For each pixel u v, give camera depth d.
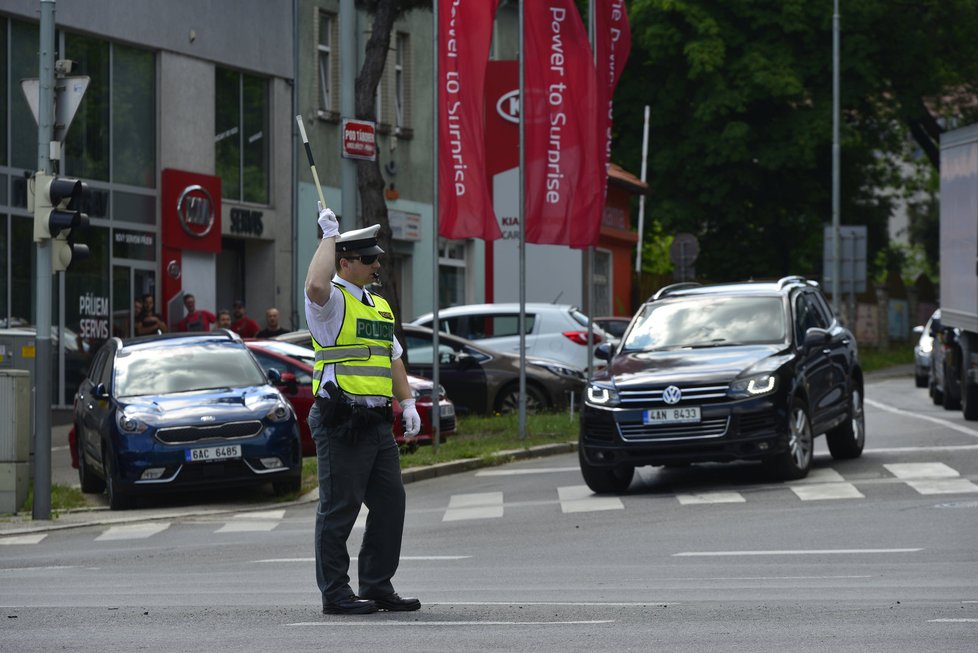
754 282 63.12
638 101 170.00
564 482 60.62
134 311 97.75
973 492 51.34
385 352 30.62
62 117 53.66
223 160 106.69
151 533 50.09
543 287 143.00
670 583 34.16
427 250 131.88
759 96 161.12
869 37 165.12
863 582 33.41
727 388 54.44
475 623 28.36
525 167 74.69
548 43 74.31
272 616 29.77
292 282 112.75
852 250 157.88
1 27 87.81
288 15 112.62
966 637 25.77
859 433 64.19
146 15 99.00
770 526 44.81
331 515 30.11
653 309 61.53
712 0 162.38
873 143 179.88
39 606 31.95
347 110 70.44
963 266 85.81
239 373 60.16
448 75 71.31
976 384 84.62
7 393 55.91
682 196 169.75
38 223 53.09
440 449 69.94
